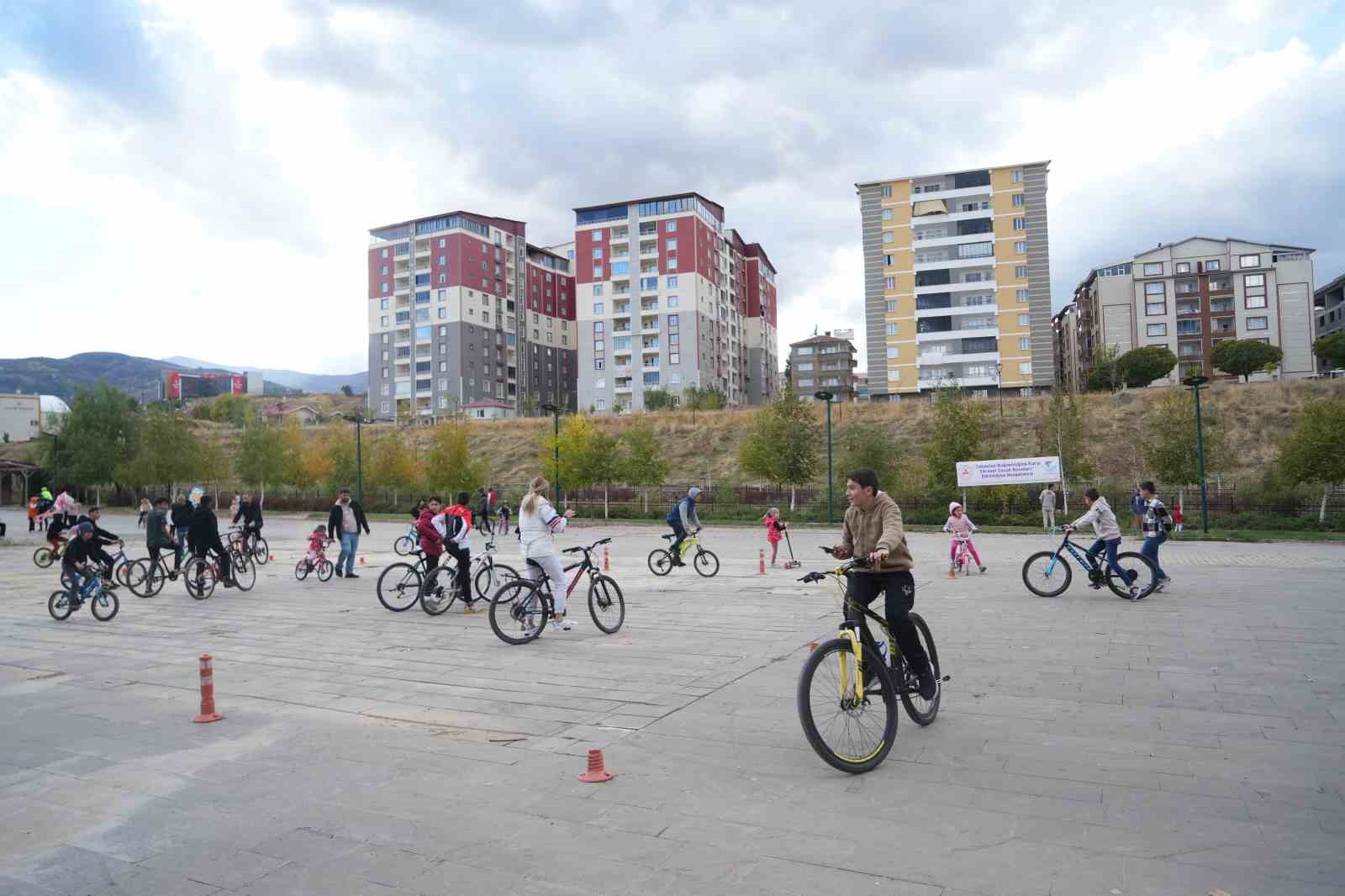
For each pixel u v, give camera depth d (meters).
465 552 12.46
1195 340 88.56
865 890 3.55
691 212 99.12
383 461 47.28
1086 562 13.23
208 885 3.75
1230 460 35.25
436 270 106.38
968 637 9.77
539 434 61.88
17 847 4.22
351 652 9.40
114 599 12.46
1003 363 74.62
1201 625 10.39
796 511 38.66
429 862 3.94
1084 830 4.16
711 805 4.59
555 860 3.92
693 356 98.19
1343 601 12.41
